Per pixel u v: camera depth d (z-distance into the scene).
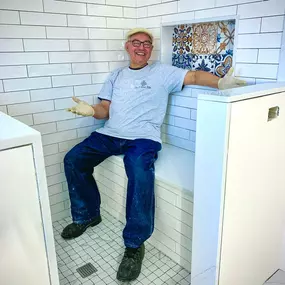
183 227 1.56
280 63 1.42
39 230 0.83
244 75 1.59
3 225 0.75
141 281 1.54
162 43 2.03
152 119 1.86
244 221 1.22
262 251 1.42
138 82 1.86
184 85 1.90
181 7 1.84
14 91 1.72
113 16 2.03
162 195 1.63
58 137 1.96
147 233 1.59
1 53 1.63
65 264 1.66
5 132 0.78
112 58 2.10
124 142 1.82
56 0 1.75
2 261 0.78
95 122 2.12
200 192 1.15
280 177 1.35
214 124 1.01
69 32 1.85
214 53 1.82
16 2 1.62
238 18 1.55
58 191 2.05
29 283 0.85
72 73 1.93
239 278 1.32
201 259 1.24
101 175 2.12
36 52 1.75
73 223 1.92
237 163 1.07
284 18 1.36
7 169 0.73
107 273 1.59
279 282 1.53
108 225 2.02
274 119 1.19
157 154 1.85
